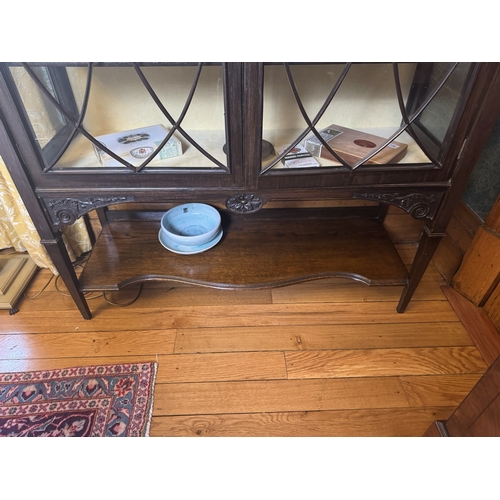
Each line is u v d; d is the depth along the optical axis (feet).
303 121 2.65
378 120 2.75
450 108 2.62
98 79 2.46
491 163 3.76
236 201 2.94
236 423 3.16
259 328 3.89
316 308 4.10
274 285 3.60
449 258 4.42
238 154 2.64
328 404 3.29
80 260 4.61
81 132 2.59
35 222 3.00
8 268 4.31
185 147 2.75
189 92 2.48
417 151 2.79
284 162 2.75
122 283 3.59
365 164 2.79
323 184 2.86
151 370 3.49
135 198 2.91
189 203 4.21
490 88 2.36
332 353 3.67
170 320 3.95
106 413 3.20
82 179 2.76
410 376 3.50
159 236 3.99
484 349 3.69
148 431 3.09
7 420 3.15
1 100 2.33
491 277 3.77
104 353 3.65
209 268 3.72
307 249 3.94
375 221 4.32
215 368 3.54
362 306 4.12
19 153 2.59
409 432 3.11
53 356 3.61
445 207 3.03
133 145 2.66
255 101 2.38
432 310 4.08
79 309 3.81
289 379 3.46
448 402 3.31
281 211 4.33
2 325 3.89
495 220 3.62
